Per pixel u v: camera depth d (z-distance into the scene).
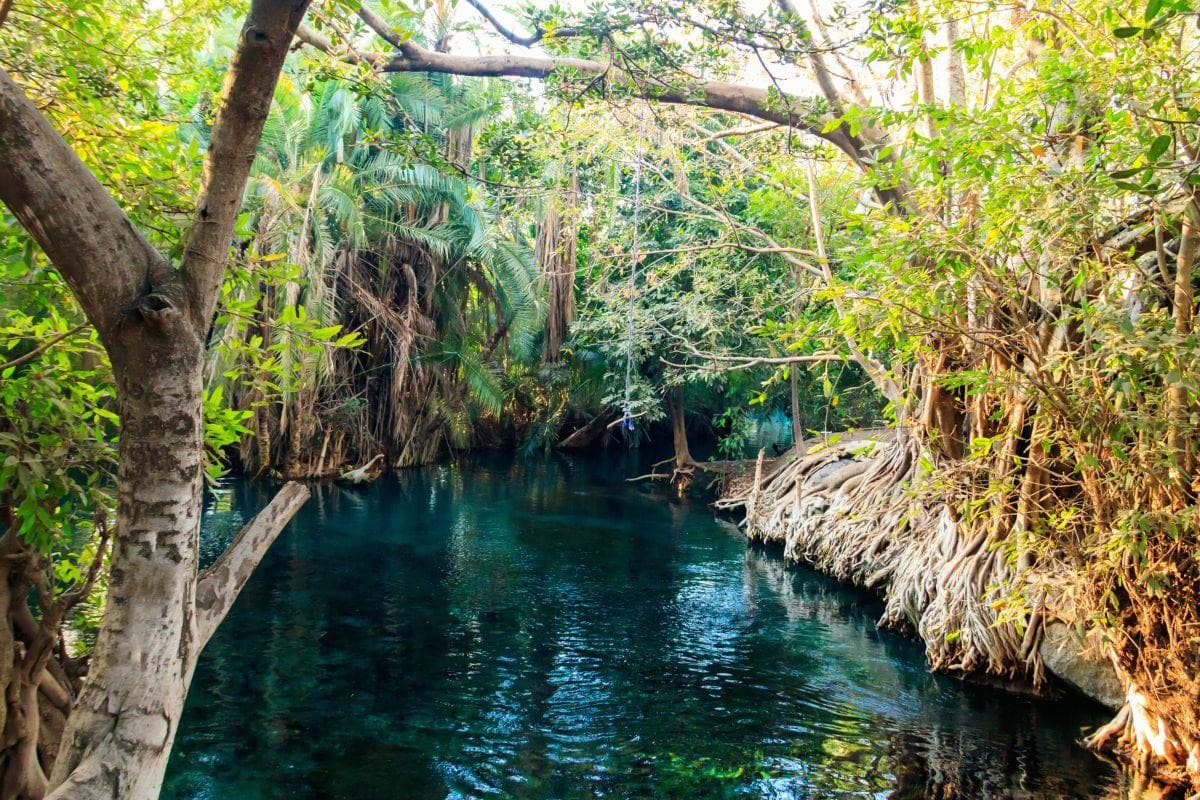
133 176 3.86
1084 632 6.98
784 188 11.95
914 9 6.04
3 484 3.35
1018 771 6.09
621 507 18.47
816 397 21.23
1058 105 5.98
